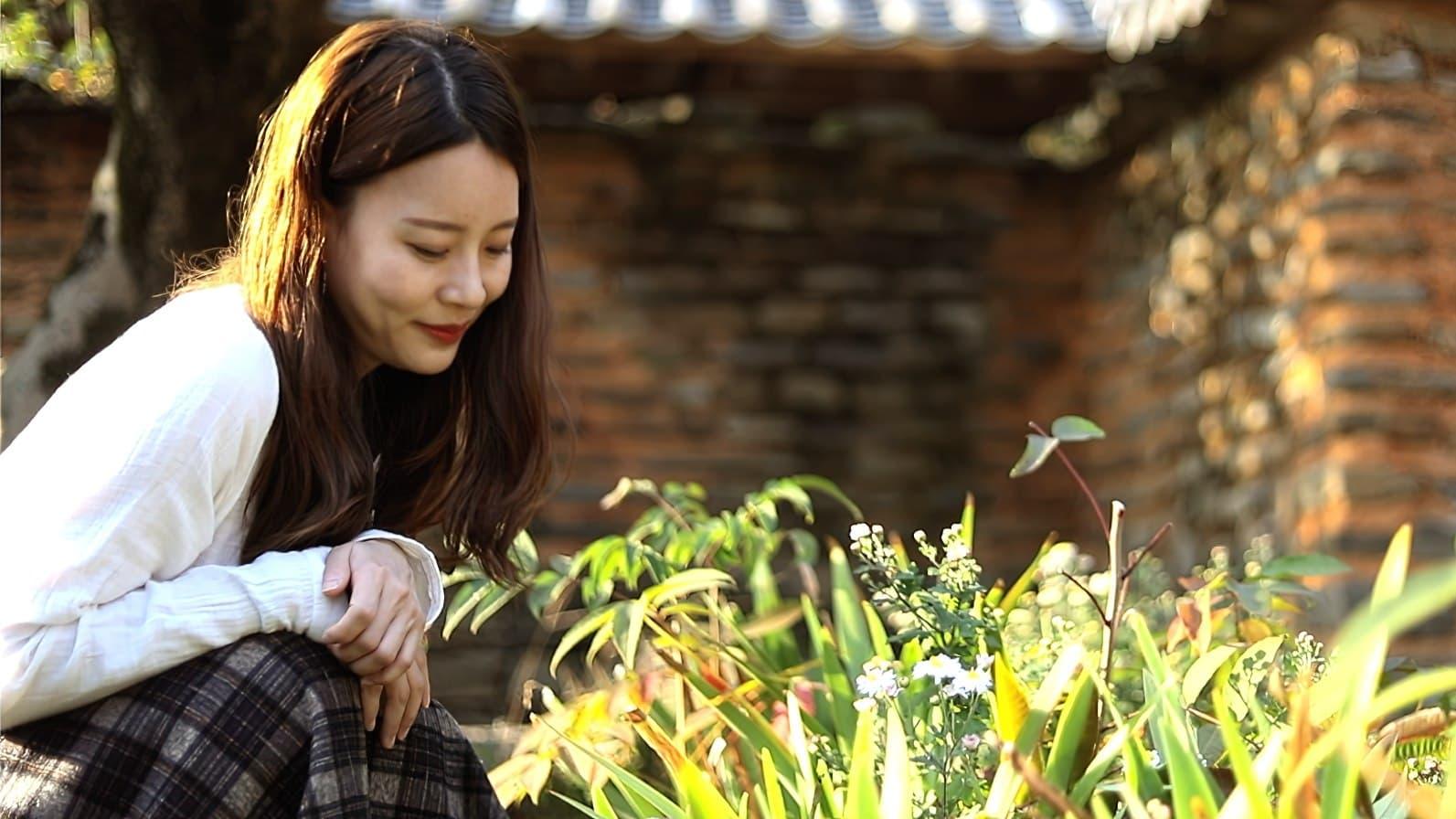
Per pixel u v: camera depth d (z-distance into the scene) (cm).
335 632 135
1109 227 533
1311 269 399
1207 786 123
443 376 161
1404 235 389
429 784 146
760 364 528
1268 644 170
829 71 471
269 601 135
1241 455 439
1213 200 462
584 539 511
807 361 531
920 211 541
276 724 133
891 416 534
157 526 130
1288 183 415
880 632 186
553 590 215
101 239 334
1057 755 149
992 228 545
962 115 514
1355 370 383
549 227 522
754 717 173
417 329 143
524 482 164
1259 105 432
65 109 471
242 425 133
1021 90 479
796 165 533
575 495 512
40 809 128
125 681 130
